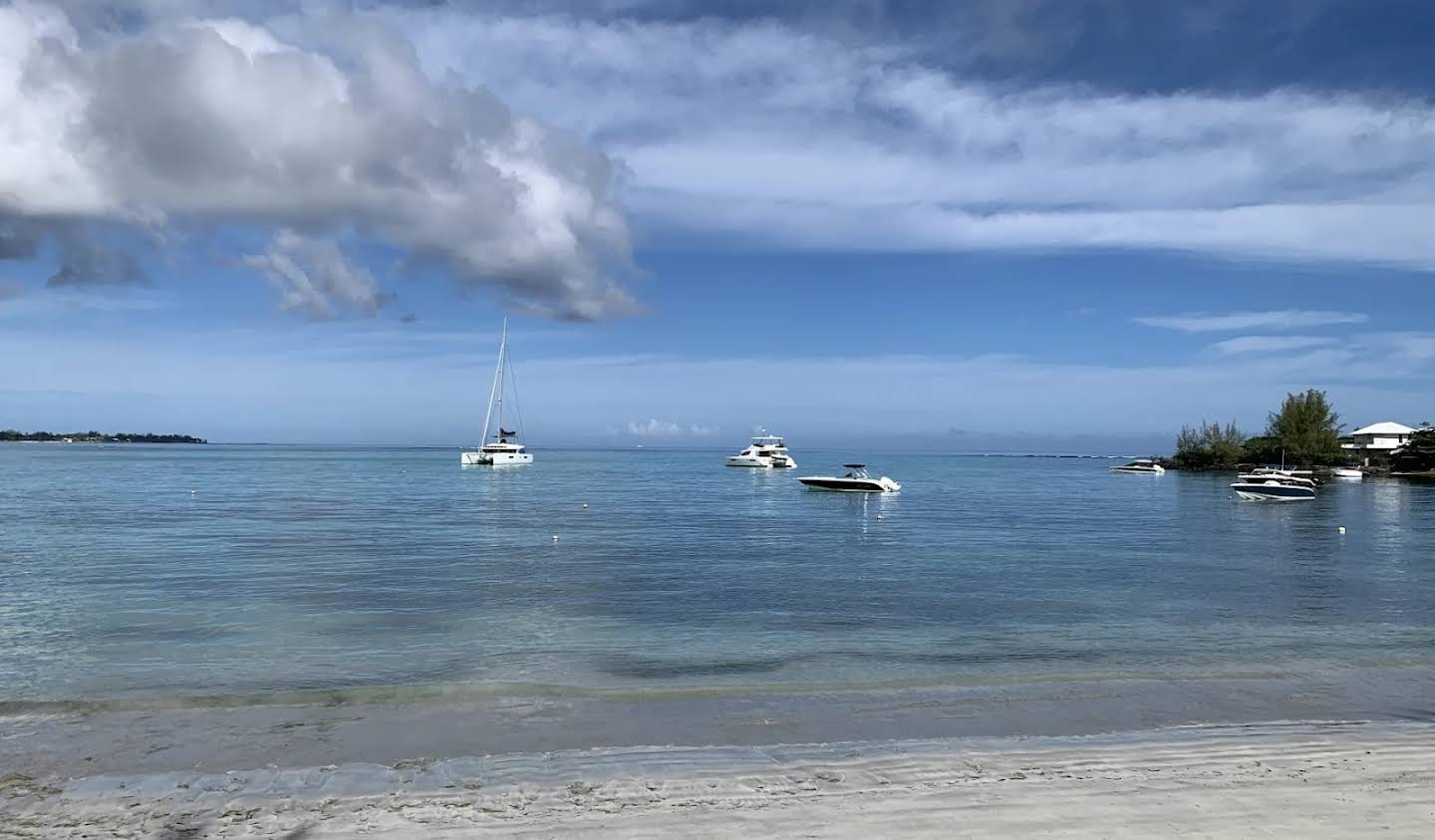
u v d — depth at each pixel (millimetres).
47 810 9305
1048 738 12086
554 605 23812
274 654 17656
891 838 8570
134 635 19375
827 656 18031
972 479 143000
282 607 23016
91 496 70438
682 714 13234
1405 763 10938
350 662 17047
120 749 11391
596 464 199500
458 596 25094
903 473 169625
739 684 15289
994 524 54406
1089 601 25281
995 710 13617
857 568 32312
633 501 72688
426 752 11375
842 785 10094
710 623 21484
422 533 43906
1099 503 80000
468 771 10586
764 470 155500
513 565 32062
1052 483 129625
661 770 10641
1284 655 18281
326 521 50062
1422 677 16109
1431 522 60062
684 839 8555
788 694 14523
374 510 58969
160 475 110562
